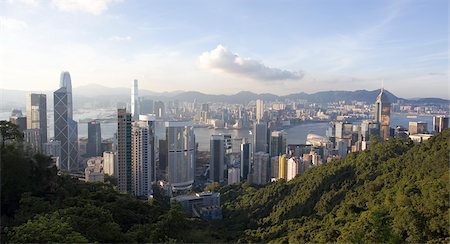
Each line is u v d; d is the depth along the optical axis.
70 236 17.25
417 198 30.31
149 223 27.16
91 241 19.75
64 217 20.89
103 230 21.58
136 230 24.23
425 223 26.75
